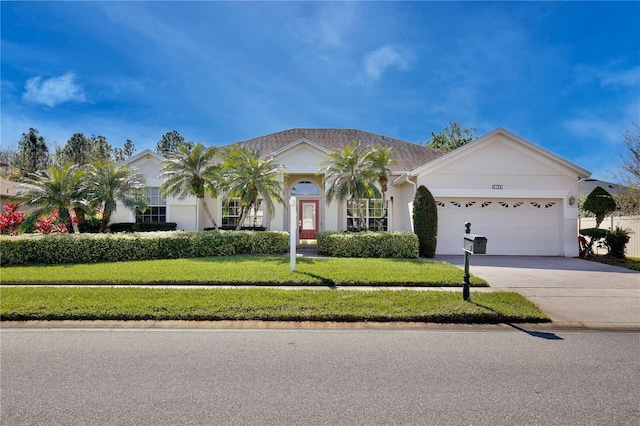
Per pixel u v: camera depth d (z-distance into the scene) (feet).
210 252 39.91
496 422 9.50
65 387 11.32
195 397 10.73
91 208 46.60
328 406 10.25
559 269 35.01
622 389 11.52
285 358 13.93
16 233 45.68
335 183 44.93
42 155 113.70
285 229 56.34
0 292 22.49
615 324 18.72
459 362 13.66
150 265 32.63
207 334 16.80
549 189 46.26
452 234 46.55
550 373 12.71
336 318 18.97
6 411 9.84
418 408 10.18
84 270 30.09
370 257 41.34
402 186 55.01
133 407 10.11
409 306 20.36
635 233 47.80
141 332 16.96
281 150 52.47
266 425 9.23
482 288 26.27
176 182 45.37
